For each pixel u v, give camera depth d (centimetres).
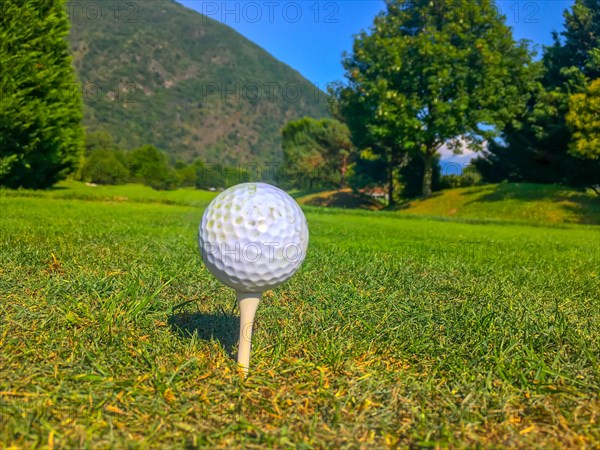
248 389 16
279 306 27
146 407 14
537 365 18
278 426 14
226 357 19
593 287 36
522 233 105
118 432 13
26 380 16
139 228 64
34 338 19
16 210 90
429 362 19
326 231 83
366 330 23
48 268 33
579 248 69
